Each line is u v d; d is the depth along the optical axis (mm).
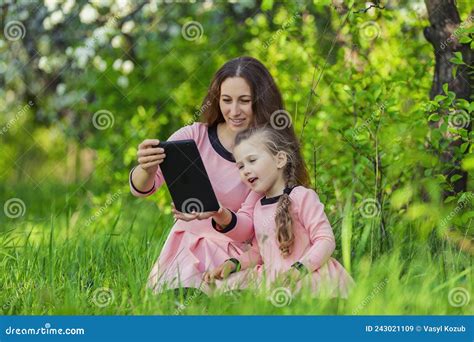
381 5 5168
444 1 4793
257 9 7977
